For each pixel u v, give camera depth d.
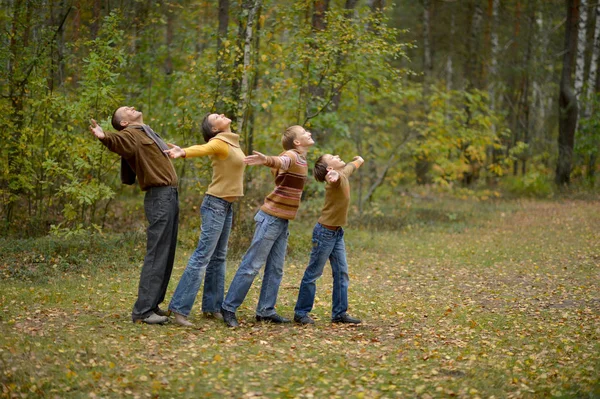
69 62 11.28
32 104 9.85
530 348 5.36
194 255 5.86
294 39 11.62
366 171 20.59
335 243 6.20
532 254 10.85
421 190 21.53
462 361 4.98
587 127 22.44
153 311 5.90
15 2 10.09
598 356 5.05
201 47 16.67
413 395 4.22
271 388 4.25
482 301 7.53
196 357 4.83
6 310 5.95
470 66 23.61
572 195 20.44
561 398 4.11
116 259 8.96
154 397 4.06
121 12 10.98
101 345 4.92
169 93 12.75
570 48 21.81
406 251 11.15
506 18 26.33
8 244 9.13
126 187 14.66
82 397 4.01
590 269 9.45
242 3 10.80
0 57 9.83
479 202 18.97
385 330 6.02
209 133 5.87
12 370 4.25
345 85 12.34
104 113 9.98
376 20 11.68
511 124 26.22
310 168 12.55
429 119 17.12
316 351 5.12
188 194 13.23
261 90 11.35
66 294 6.92
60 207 10.90
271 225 5.94
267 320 6.20
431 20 26.64
